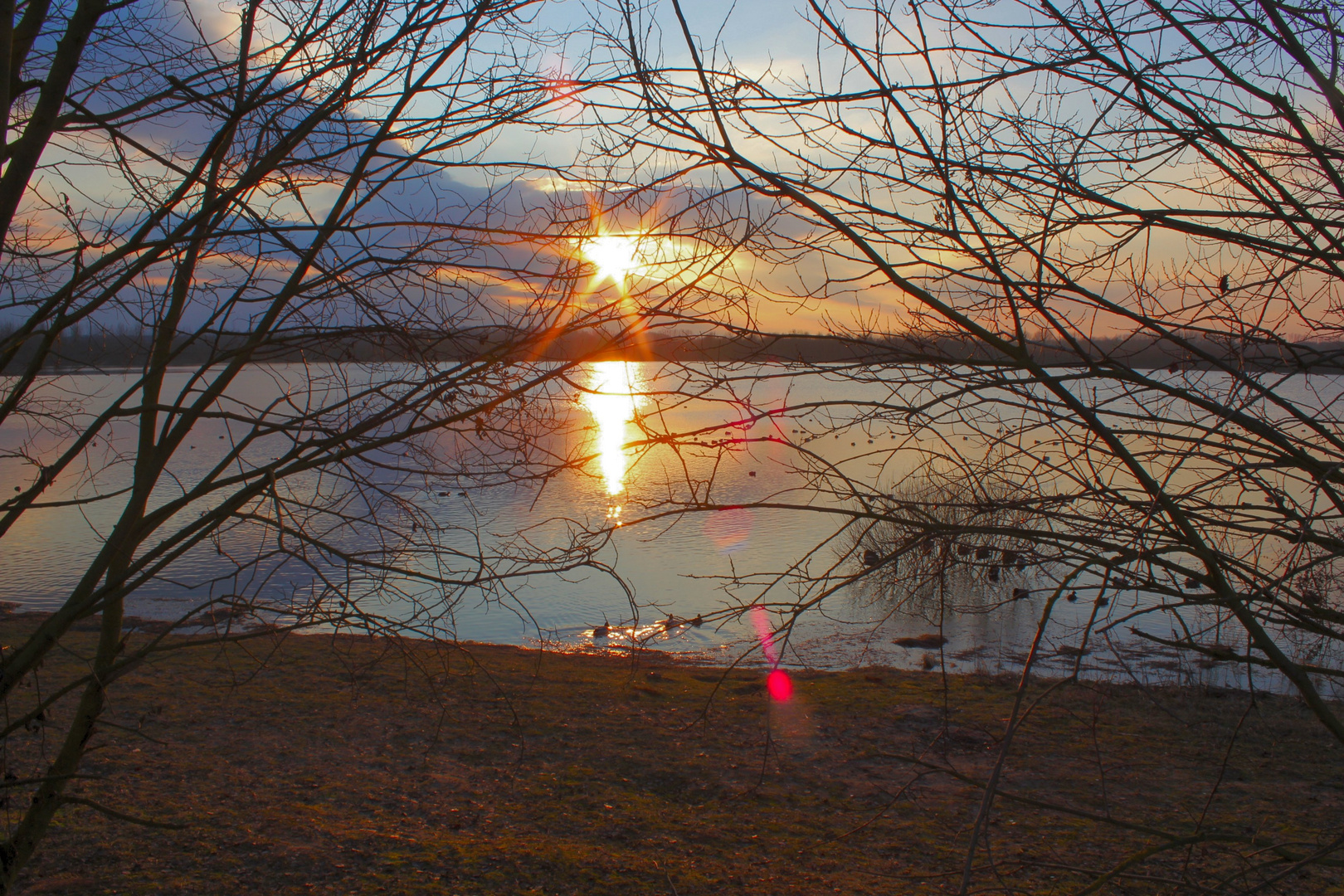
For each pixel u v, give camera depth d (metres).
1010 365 2.37
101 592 2.92
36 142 2.83
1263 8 2.49
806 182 2.61
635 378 2.61
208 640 2.94
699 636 12.78
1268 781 7.00
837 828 6.33
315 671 9.80
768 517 20.47
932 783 7.15
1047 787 7.00
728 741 8.20
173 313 3.34
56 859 5.31
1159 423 2.49
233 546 13.35
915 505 2.43
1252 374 2.63
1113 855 5.78
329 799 6.61
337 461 2.85
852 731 8.46
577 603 14.55
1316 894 5.09
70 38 2.89
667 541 18.80
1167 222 2.45
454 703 9.00
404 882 5.34
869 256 2.35
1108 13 2.53
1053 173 2.58
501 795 6.86
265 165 2.87
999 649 11.38
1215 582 2.46
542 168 2.97
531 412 2.80
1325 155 2.47
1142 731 8.02
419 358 3.04
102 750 7.20
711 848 6.01
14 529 21.00
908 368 2.51
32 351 3.30
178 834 5.80
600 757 7.73
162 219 2.92
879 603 13.13
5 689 2.81
